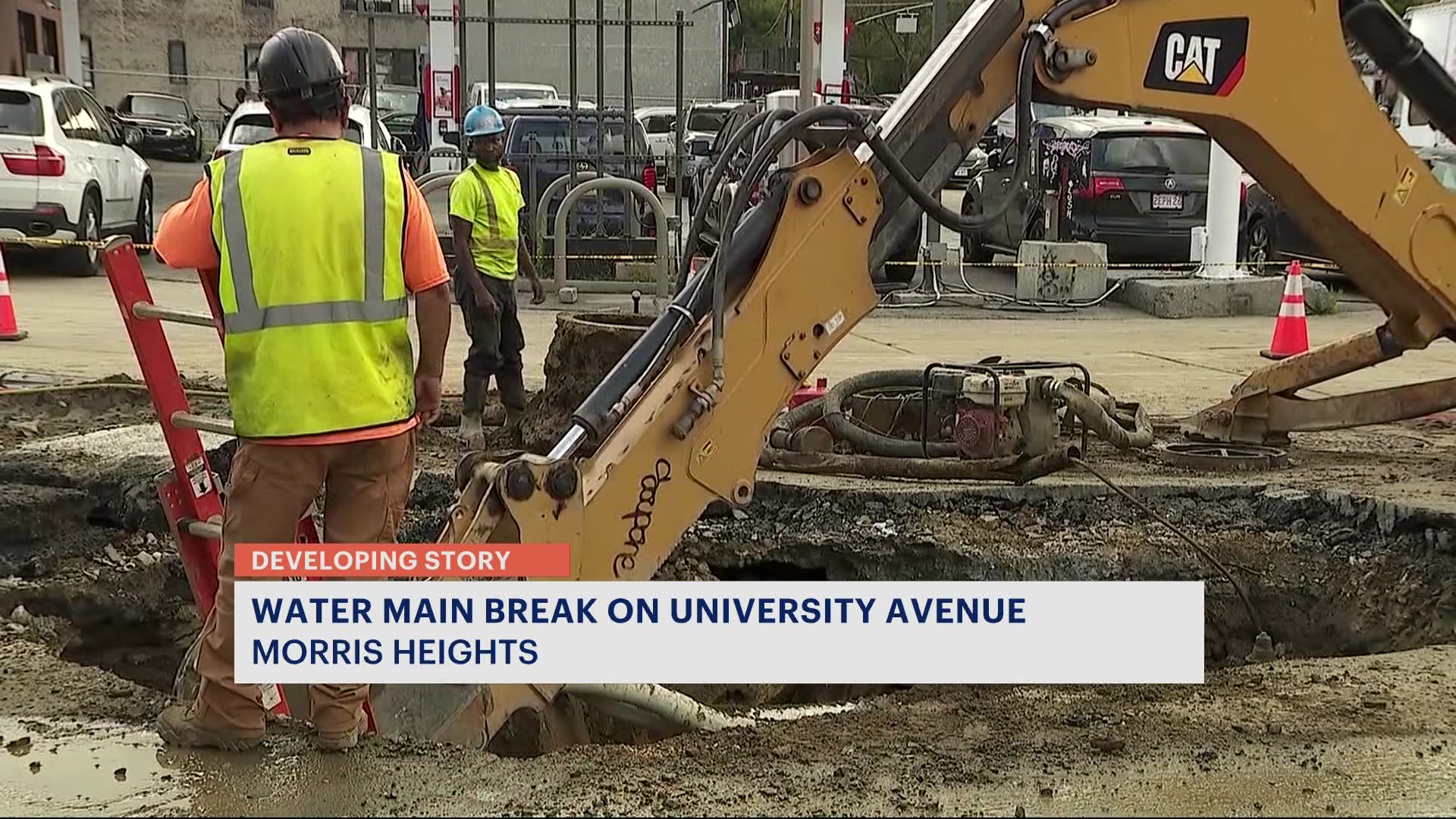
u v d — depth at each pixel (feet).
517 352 27.22
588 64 69.67
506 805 11.64
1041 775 12.47
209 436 23.79
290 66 11.65
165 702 14.57
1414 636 18.98
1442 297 19.06
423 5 61.93
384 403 11.99
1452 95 17.69
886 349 39.40
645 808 11.64
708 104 84.43
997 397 22.38
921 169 15.02
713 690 19.53
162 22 158.30
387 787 11.94
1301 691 14.84
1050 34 15.21
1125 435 22.81
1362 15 17.39
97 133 51.03
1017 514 22.57
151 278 50.16
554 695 13.60
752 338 13.98
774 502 22.85
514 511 13.08
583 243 50.14
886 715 14.30
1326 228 18.52
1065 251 50.39
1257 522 22.13
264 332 11.55
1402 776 12.45
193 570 15.16
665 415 13.66
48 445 23.48
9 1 95.61
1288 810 11.72
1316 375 24.75
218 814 11.40
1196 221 53.21
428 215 12.30
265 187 11.53
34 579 19.71
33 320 39.32
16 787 11.85
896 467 22.70
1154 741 13.34
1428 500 21.42
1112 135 53.47
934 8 78.89
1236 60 16.37
